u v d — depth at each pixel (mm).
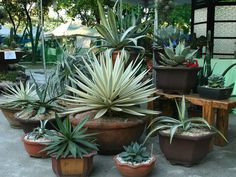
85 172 2662
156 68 3457
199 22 6891
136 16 4691
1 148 3404
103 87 3082
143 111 3215
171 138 2727
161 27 4059
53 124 3281
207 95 3195
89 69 3303
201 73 3484
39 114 3621
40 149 3059
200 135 2760
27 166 2936
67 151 2625
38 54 12648
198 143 2760
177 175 2725
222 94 3139
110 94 3088
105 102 3096
